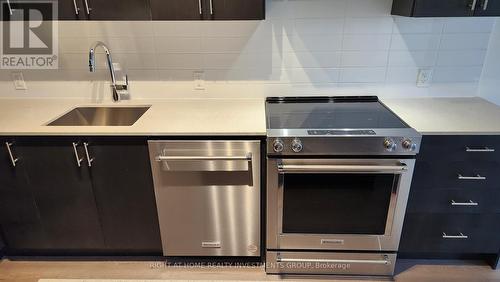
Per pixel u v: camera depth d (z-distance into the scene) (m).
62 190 1.68
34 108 1.88
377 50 1.89
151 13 1.52
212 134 1.49
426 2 1.50
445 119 1.62
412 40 1.87
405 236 1.73
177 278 1.79
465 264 1.85
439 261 1.88
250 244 1.77
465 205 1.63
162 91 2.02
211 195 1.64
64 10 1.54
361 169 1.44
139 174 1.63
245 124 1.58
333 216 1.62
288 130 1.49
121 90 2.01
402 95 2.00
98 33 1.89
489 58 1.88
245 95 2.02
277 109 1.83
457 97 2.00
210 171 1.58
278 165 1.46
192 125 1.58
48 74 2.00
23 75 2.00
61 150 1.58
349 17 1.83
